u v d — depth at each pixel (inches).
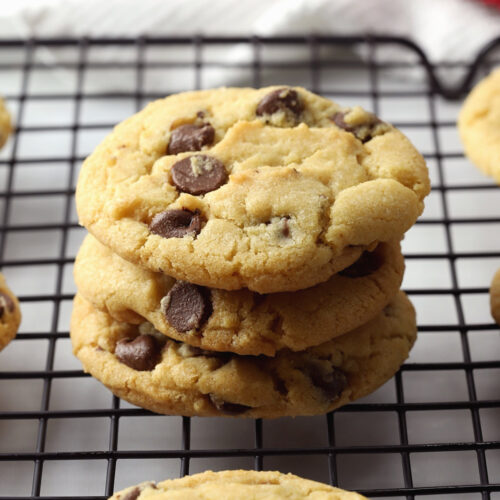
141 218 10.8
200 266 10.5
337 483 11.0
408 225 10.8
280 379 11.3
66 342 12.9
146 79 15.8
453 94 15.1
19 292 13.5
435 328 12.1
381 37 15.1
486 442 11.1
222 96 11.9
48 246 14.0
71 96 14.4
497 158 13.5
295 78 15.9
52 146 15.1
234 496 10.0
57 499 10.8
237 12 15.9
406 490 10.8
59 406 12.2
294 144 11.1
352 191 10.7
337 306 11.0
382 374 11.5
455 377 12.4
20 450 11.9
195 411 11.2
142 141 11.4
